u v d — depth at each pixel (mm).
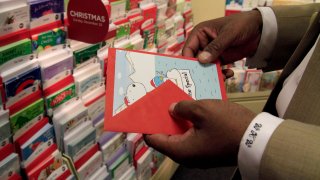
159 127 602
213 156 536
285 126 434
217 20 840
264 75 1858
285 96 619
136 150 1328
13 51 697
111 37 987
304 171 399
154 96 639
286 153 414
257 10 832
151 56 733
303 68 593
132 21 1074
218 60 776
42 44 769
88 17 760
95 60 956
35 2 716
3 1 646
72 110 913
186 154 556
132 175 1342
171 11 1368
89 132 990
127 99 632
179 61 740
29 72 739
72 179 968
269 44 836
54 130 877
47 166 870
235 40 780
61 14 792
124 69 686
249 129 448
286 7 830
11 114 732
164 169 1705
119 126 592
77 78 900
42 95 812
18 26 696
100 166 1133
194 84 708
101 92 1023
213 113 509
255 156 437
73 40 853
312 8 833
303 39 647
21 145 786
